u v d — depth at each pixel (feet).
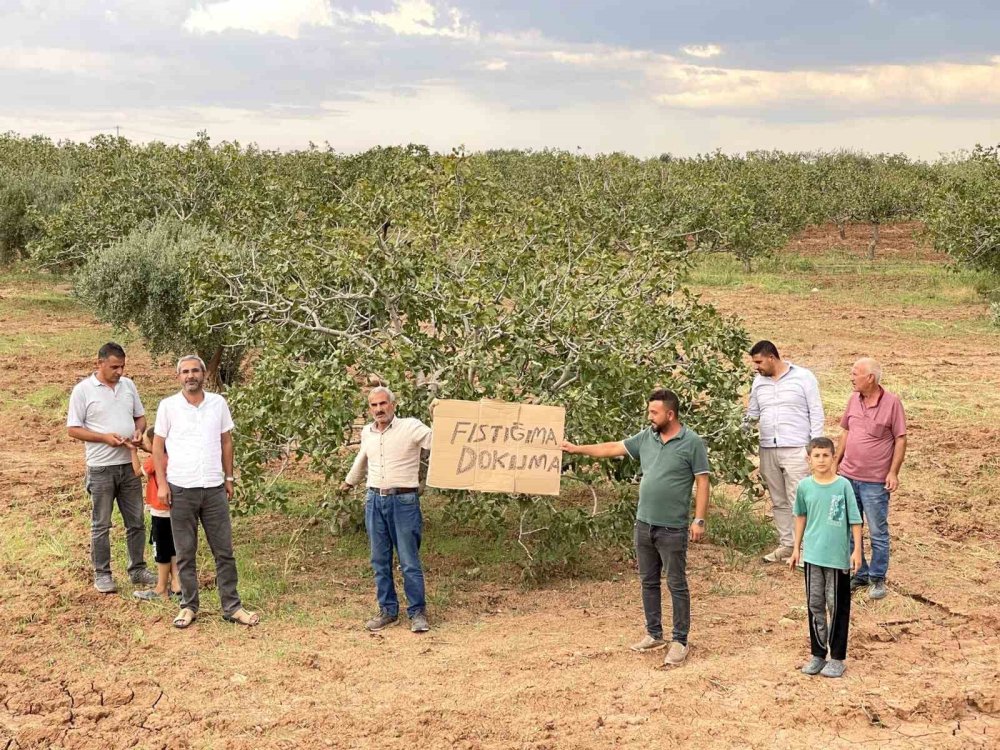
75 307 76.54
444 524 29.96
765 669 20.02
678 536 20.35
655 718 17.94
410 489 22.44
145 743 17.17
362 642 21.74
